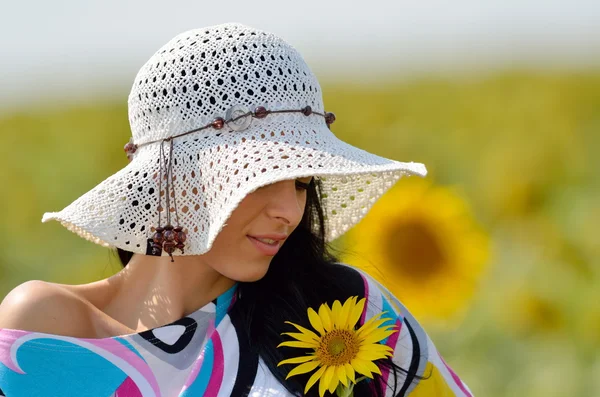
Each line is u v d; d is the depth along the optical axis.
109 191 6.12
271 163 5.87
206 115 6.07
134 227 6.12
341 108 36.31
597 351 13.02
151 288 6.69
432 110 35.09
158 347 6.30
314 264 6.78
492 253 12.12
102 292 6.75
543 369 12.90
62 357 6.14
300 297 6.56
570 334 13.27
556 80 35.00
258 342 6.32
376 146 28.77
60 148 30.97
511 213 17.84
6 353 6.08
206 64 6.12
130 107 6.45
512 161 19.19
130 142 6.53
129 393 6.16
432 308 12.04
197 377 6.19
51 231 23.67
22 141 33.12
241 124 6.02
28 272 20.75
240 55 6.14
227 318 6.43
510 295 13.34
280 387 6.18
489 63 51.38
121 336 6.28
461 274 11.93
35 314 6.30
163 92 6.17
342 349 5.83
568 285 13.36
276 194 6.01
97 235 6.04
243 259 6.16
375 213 12.01
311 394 6.16
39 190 27.17
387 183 7.05
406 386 6.59
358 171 5.85
